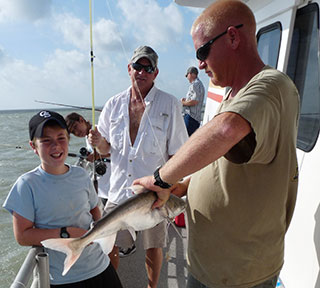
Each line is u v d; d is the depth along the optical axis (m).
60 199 2.03
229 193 1.55
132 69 2.94
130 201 1.70
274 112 1.25
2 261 5.21
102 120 3.28
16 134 24.52
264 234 1.55
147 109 2.95
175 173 1.33
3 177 11.09
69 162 11.11
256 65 1.58
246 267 1.58
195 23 1.66
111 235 1.73
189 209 1.83
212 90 5.46
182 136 3.12
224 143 1.17
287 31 2.82
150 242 2.88
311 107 2.49
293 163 1.49
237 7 1.53
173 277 3.23
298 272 2.32
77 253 1.66
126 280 3.21
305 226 2.28
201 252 1.72
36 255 1.73
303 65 2.69
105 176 3.69
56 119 2.03
